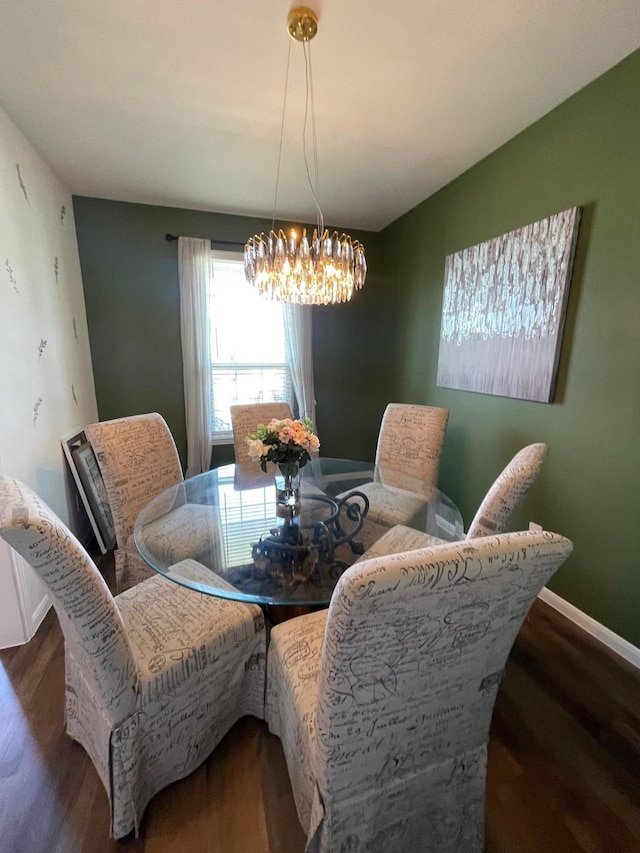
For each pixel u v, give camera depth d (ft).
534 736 4.41
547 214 6.36
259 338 11.62
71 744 4.22
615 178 5.32
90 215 9.53
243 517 5.74
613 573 5.71
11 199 6.24
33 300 6.88
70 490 8.04
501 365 7.41
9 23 4.47
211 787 3.84
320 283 5.80
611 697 4.93
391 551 4.86
